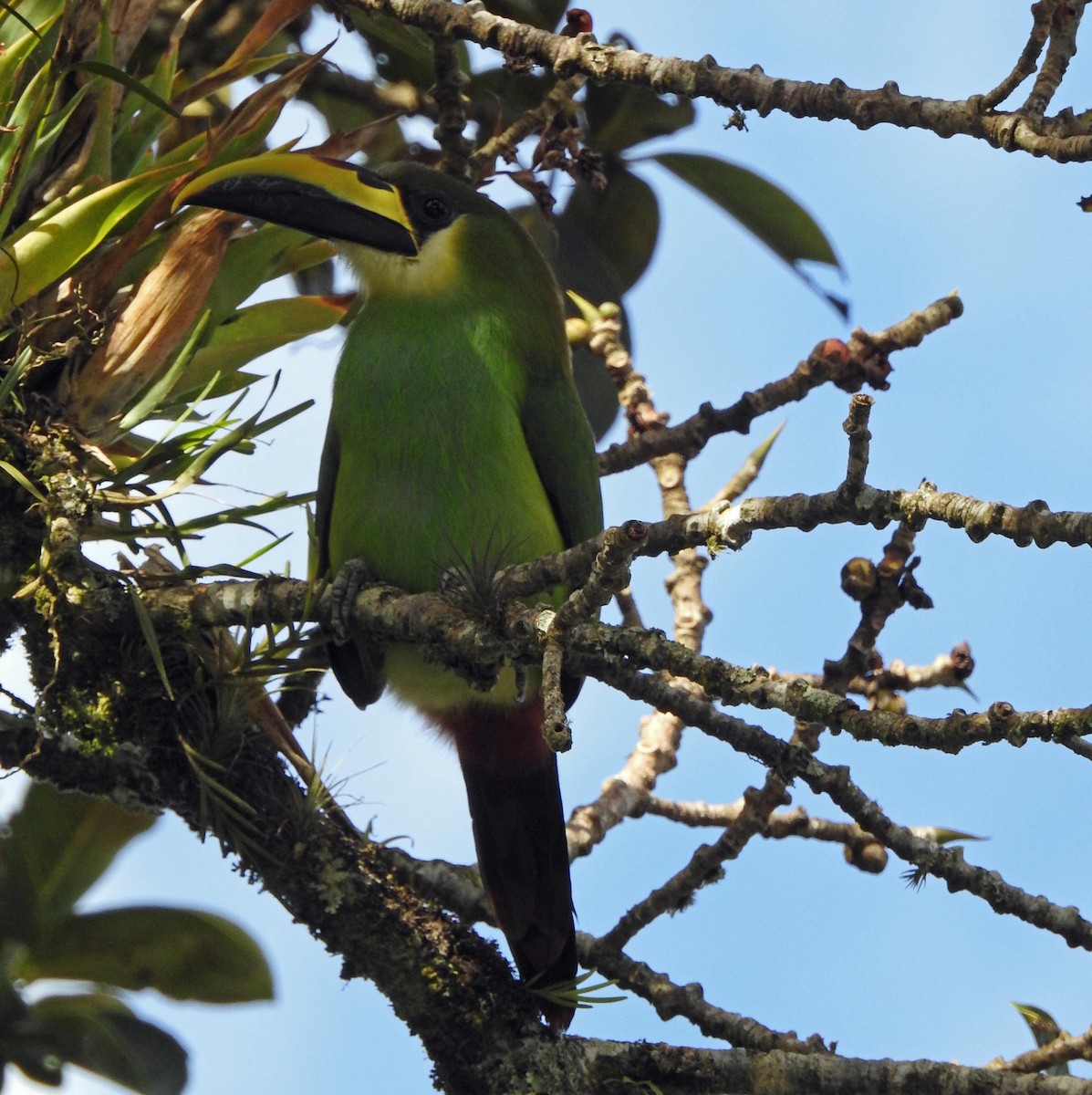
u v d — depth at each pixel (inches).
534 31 323.6
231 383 345.7
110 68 294.0
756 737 286.7
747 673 246.5
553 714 228.2
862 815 287.1
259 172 340.2
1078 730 223.3
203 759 299.9
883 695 372.8
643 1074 311.0
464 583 269.9
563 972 333.1
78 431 309.0
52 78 315.6
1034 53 247.0
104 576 302.0
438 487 370.9
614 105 466.3
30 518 303.3
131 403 321.7
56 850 449.7
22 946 442.6
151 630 283.0
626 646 249.3
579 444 388.2
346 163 388.2
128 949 449.4
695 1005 326.6
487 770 376.2
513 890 359.6
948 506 231.8
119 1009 440.8
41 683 308.7
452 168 395.5
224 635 309.9
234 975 449.7
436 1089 317.4
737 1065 308.7
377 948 314.5
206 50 438.3
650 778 384.8
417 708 379.2
